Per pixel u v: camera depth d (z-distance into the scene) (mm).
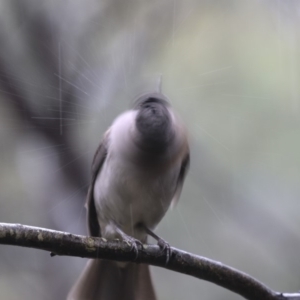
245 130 4211
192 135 4195
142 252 3904
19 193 4180
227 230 4207
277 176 4215
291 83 4219
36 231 3865
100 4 4203
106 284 3992
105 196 3977
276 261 4211
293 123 4215
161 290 4211
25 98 4176
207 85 4211
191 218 4207
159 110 3924
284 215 4215
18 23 4184
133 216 3980
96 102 4172
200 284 4211
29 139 4176
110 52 4195
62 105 4172
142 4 4211
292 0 4227
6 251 4195
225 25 4230
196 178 4207
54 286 4180
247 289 3910
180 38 4219
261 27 4230
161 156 3938
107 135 3980
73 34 4191
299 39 4227
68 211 4172
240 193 4207
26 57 4180
